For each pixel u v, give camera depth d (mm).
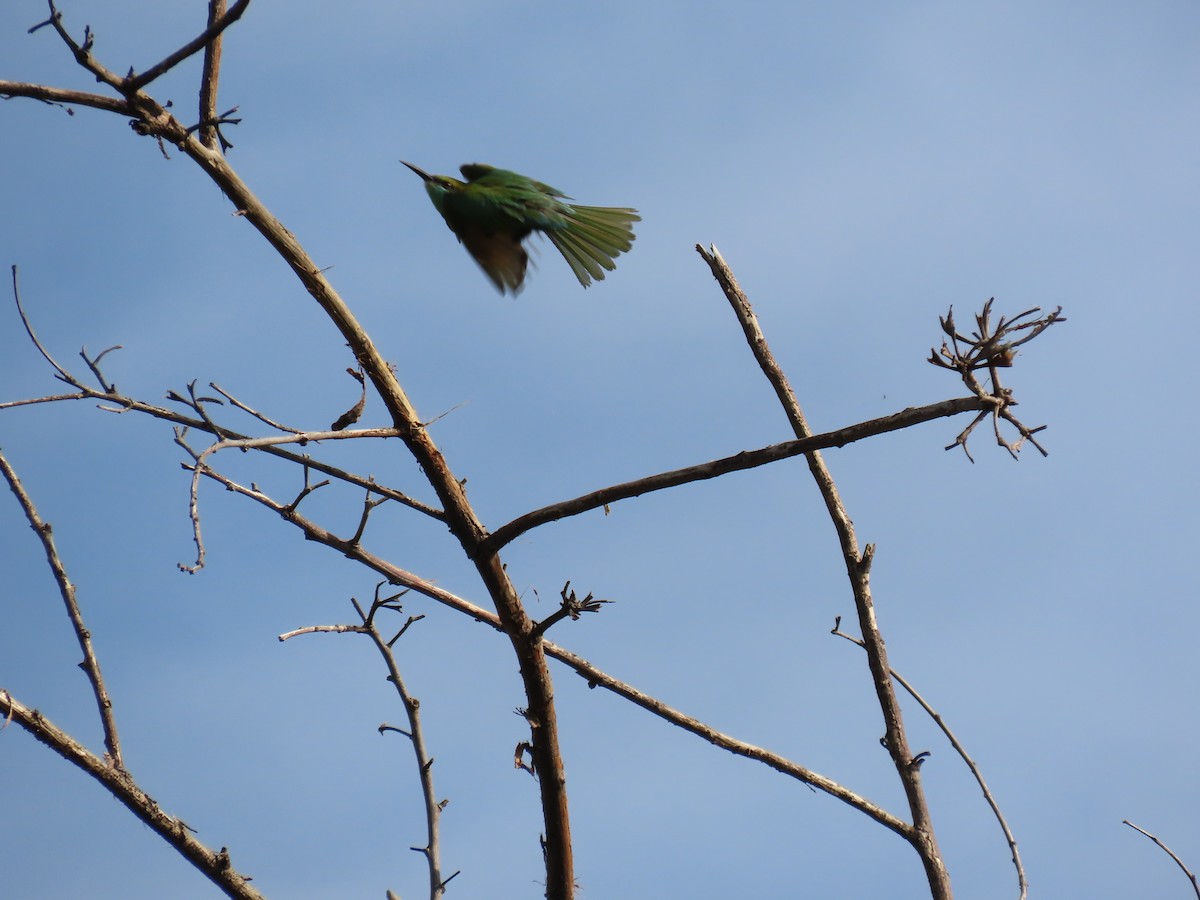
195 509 8297
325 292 10555
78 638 9672
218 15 9914
